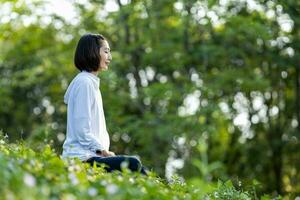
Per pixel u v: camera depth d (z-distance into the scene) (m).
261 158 29.56
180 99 24.61
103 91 25.08
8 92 30.91
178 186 8.34
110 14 25.67
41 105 32.94
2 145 8.23
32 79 28.92
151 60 26.44
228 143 29.52
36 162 6.71
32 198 5.13
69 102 8.25
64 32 28.59
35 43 30.81
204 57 25.72
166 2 25.34
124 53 27.08
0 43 30.92
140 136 24.81
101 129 8.32
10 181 5.39
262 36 23.70
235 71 25.06
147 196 6.53
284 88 29.64
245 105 28.69
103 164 7.65
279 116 29.59
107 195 5.84
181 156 25.73
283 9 24.62
